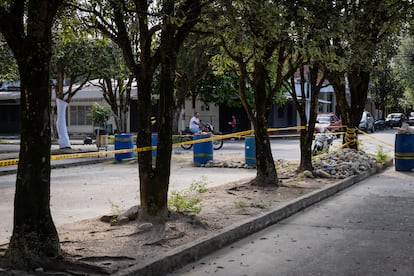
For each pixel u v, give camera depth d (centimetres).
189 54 2230
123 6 736
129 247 625
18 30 541
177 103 2808
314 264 623
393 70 4525
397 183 1363
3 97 4084
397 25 1357
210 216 819
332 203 1062
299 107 1384
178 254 611
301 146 1395
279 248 703
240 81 1155
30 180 536
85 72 2312
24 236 533
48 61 539
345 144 1784
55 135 3441
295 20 807
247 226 779
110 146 2673
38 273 512
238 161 1781
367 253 670
